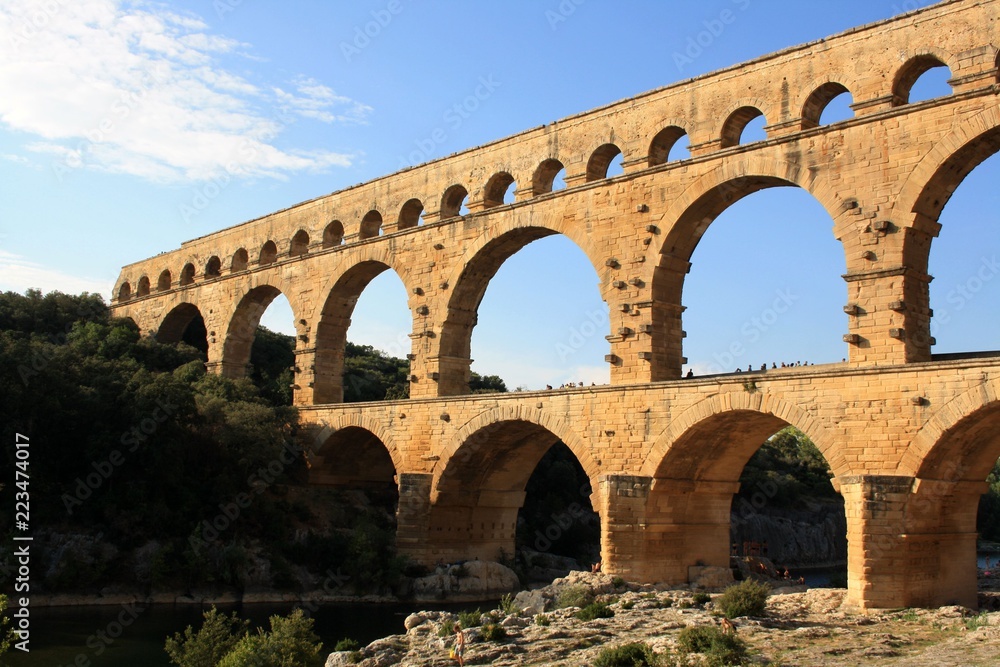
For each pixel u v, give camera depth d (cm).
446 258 6612
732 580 5397
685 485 5259
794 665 3269
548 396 5641
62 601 5675
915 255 4481
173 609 5709
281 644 3659
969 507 4538
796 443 13488
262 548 6494
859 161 4619
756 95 5094
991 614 3891
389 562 6372
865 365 4462
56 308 9975
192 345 10344
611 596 4888
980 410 3959
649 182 5450
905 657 3344
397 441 6619
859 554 4222
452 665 3719
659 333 5350
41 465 6122
